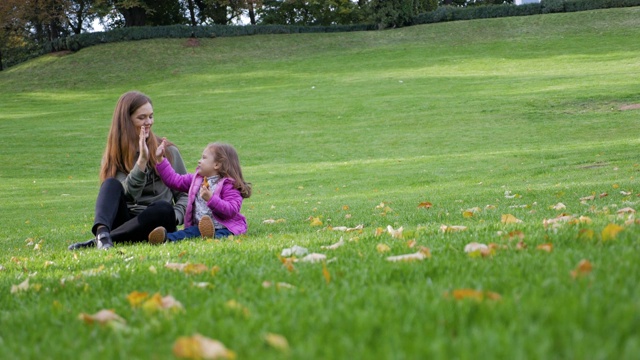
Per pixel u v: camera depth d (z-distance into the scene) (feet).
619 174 40.19
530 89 100.99
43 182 62.59
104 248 18.63
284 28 183.01
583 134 71.72
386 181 49.90
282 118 96.73
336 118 94.02
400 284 9.00
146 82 149.38
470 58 143.13
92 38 174.50
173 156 21.85
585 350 5.22
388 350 5.57
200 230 19.72
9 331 8.20
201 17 203.92
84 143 85.71
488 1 229.25
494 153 61.87
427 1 193.47
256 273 11.18
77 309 9.25
